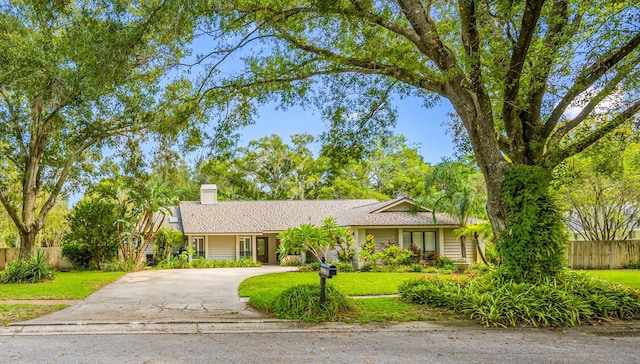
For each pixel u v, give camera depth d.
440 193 25.66
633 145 16.80
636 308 8.89
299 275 18.48
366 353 6.35
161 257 25.95
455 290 9.92
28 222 17.22
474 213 23.66
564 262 9.92
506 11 8.52
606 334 7.63
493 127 10.16
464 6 8.77
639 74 9.23
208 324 8.29
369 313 9.09
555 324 8.23
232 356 6.18
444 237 24.95
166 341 7.12
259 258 29.44
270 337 7.43
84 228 22.61
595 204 23.86
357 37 10.27
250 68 10.71
